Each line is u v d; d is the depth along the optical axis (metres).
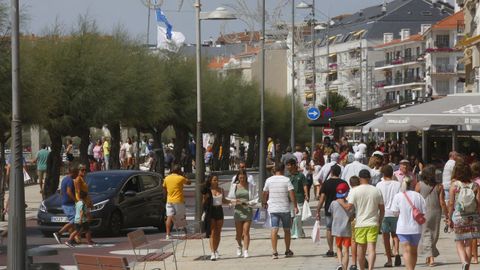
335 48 179.50
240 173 25.72
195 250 27.97
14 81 19.27
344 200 21.08
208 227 25.11
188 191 61.06
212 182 25.25
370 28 171.75
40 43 52.44
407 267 19.53
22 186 19.08
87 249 28.97
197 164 33.09
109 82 52.69
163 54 75.56
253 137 104.25
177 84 74.88
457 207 20.12
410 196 19.52
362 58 171.38
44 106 44.25
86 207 29.95
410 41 155.00
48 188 47.00
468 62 71.56
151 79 58.66
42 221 32.53
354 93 172.75
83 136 53.62
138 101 56.81
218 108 79.06
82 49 52.62
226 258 25.56
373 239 19.94
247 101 95.62
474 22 69.62
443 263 22.62
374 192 19.98
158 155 61.12
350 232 21.02
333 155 31.30
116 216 32.78
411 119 30.30
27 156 81.75
